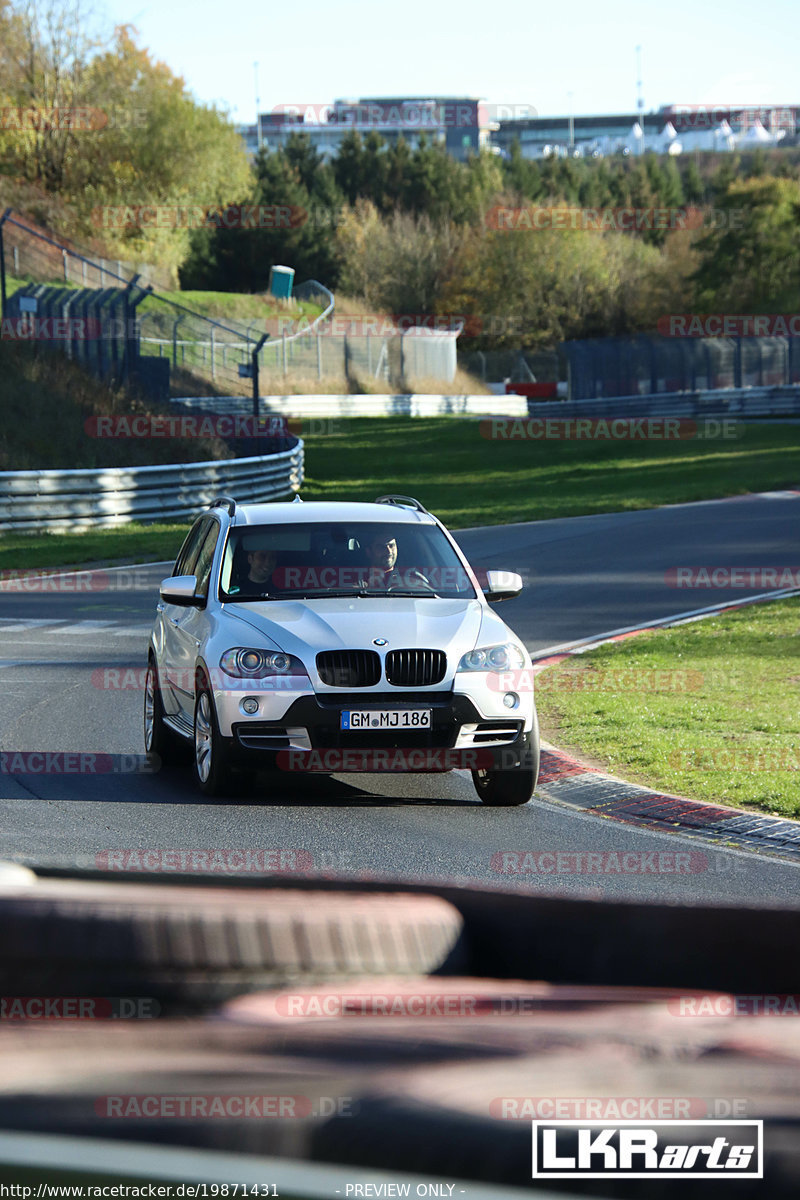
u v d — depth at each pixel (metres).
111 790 31.92
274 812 29.69
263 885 5.88
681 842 27.11
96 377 141.25
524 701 31.05
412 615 32.03
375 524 35.97
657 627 59.41
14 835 26.84
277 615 31.98
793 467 155.50
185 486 115.50
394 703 30.14
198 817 28.98
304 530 35.47
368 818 29.25
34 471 108.75
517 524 109.38
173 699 35.03
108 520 107.69
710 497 127.81
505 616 63.44
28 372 130.75
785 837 27.06
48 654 54.28
